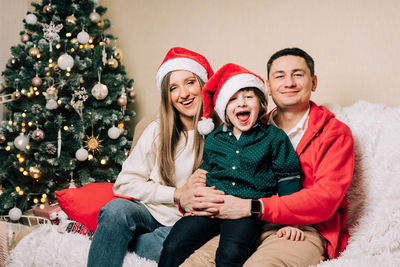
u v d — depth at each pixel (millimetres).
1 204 2287
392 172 1349
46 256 1396
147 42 2719
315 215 1218
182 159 1573
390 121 1464
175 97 1573
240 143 1366
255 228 1232
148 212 1509
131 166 1568
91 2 2447
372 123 1484
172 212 1502
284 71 1369
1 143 2391
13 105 2410
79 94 2293
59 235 1476
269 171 1330
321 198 1215
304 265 1143
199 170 1429
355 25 1878
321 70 1989
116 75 2430
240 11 2271
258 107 1375
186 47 2516
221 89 1395
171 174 1541
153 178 1566
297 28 2057
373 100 1851
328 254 1258
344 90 1927
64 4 2389
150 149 1585
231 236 1185
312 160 1328
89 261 1291
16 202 2334
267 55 2176
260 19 2191
